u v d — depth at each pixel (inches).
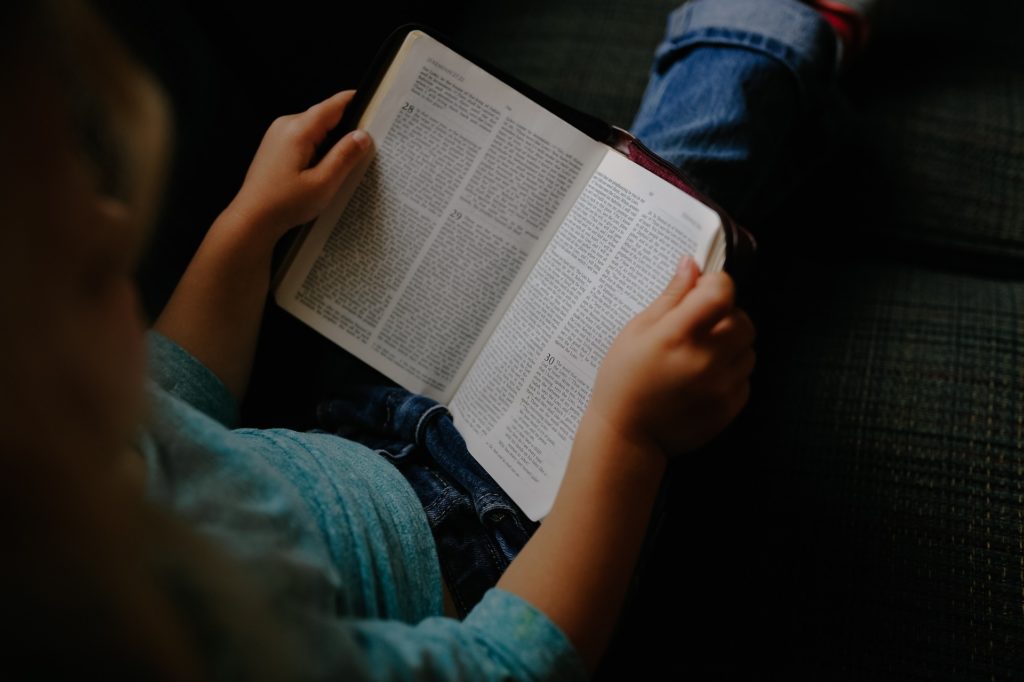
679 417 18.2
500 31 34.8
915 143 30.8
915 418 25.3
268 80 29.5
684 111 26.6
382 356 22.6
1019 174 29.5
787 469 25.3
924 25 33.2
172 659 10.1
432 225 21.9
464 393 21.9
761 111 26.3
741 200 26.2
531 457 20.3
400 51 21.7
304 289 22.8
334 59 30.7
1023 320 26.3
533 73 33.3
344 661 13.5
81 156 10.3
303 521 16.2
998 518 23.3
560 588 17.1
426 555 19.1
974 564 22.9
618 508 17.8
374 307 22.5
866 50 33.1
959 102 31.3
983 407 25.1
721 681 22.6
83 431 10.0
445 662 15.1
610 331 19.9
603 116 32.0
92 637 9.6
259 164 22.1
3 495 9.0
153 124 11.4
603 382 18.6
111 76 10.7
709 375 18.0
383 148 22.1
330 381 28.2
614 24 33.6
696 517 25.2
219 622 11.3
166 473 15.5
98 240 10.4
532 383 20.7
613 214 20.3
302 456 18.6
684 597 24.1
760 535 24.4
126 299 11.3
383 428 22.8
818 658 22.4
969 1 33.3
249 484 15.9
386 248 22.3
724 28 27.4
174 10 26.0
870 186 30.4
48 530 9.2
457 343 22.0
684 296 18.4
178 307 21.4
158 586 10.7
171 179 25.4
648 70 32.5
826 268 29.3
